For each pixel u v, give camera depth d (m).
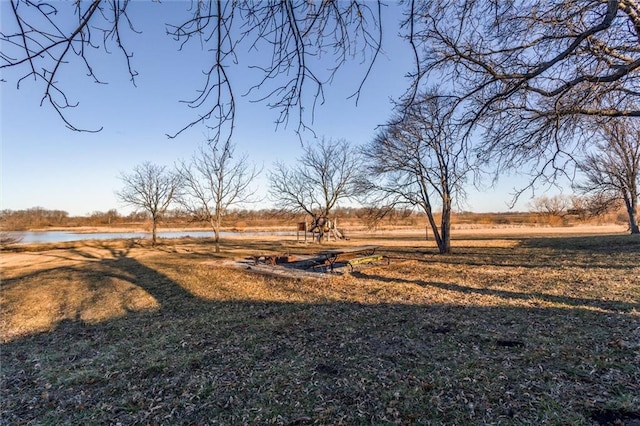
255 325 5.87
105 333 5.95
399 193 16.92
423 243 24.64
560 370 3.73
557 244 18.02
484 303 6.60
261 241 30.08
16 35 1.48
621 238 18.73
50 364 4.67
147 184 26.80
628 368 3.68
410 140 15.75
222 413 3.28
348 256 12.80
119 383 3.99
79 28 1.53
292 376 3.93
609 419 2.86
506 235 28.77
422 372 3.85
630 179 19.94
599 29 2.75
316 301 7.36
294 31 1.93
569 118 4.48
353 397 3.43
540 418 2.93
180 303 7.80
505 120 4.78
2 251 23.55
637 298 6.34
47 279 11.89
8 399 3.75
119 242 28.94
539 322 5.31
